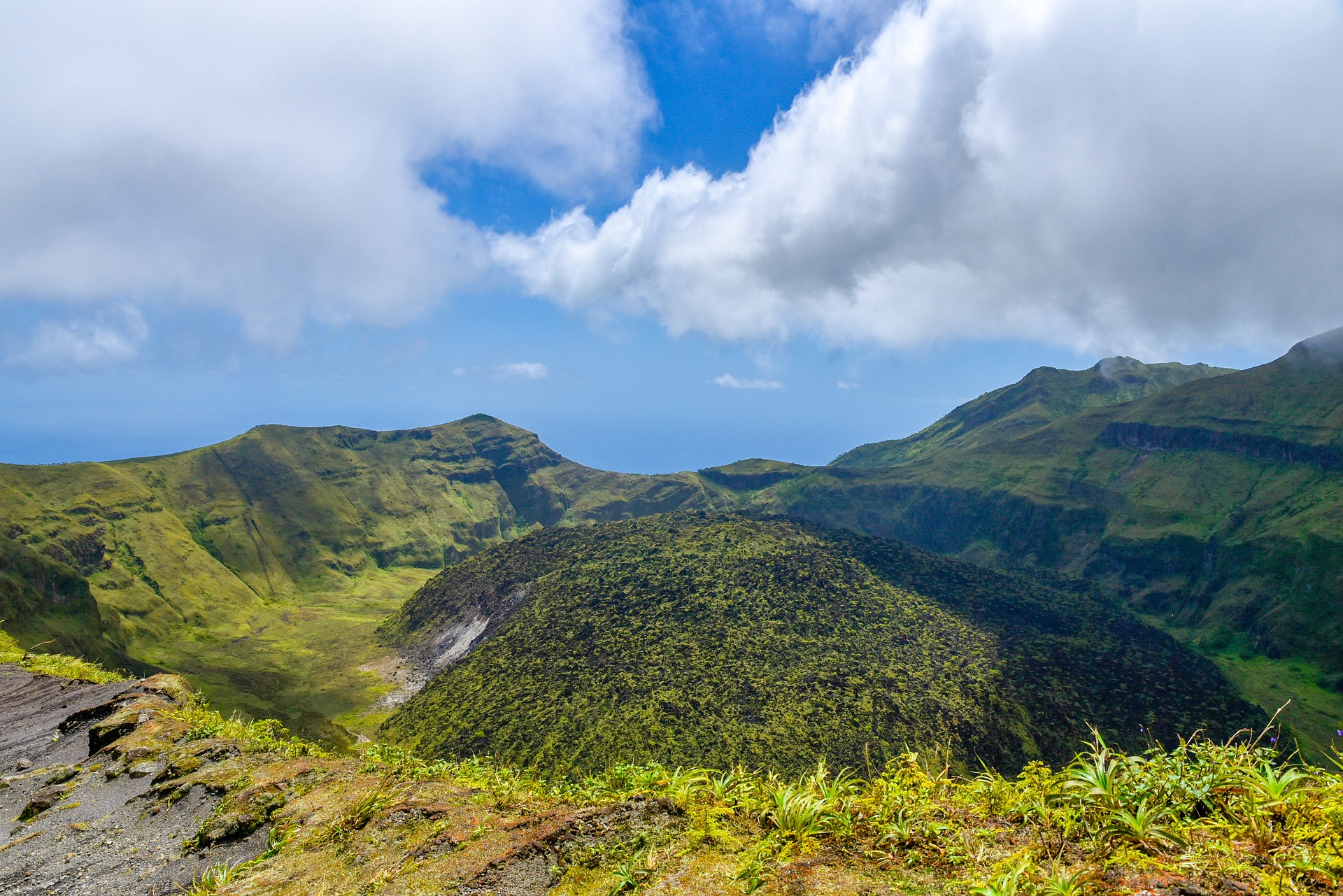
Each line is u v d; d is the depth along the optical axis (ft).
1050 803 20.66
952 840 19.90
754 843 21.89
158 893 28.71
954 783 23.70
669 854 21.88
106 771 43.98
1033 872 17.39
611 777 32.32
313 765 38.17
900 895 17.52
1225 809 18.51
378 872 24.29
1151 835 18.06
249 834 31.73
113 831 35.42
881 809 21.91
